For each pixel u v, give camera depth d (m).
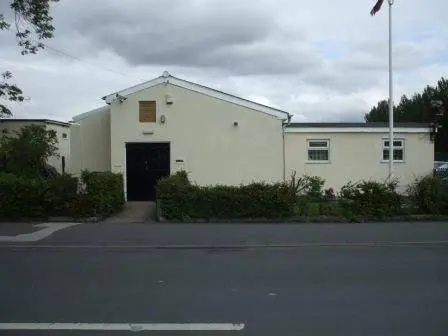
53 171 26.48
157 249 12.66
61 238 13.95
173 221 17.64
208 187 18.27
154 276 9.39
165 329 6.32
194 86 23.27
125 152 23.20
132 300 7.68
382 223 17.20
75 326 6.44
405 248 12.72
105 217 18.33
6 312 7.05
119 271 9.86
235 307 7.29
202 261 10.97
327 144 25.06
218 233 14.80
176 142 23.27
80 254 11.93
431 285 8.60
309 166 24.97
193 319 6.72
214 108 23.38
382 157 25.23
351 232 14.94
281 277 9.27
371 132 25.12
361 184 18.48
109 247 12.91
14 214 17.75
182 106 23.30
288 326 6.41
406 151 25.30
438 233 14.73
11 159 23.72
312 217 17.78
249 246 12.98
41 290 8.30
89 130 24.06
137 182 23.23
